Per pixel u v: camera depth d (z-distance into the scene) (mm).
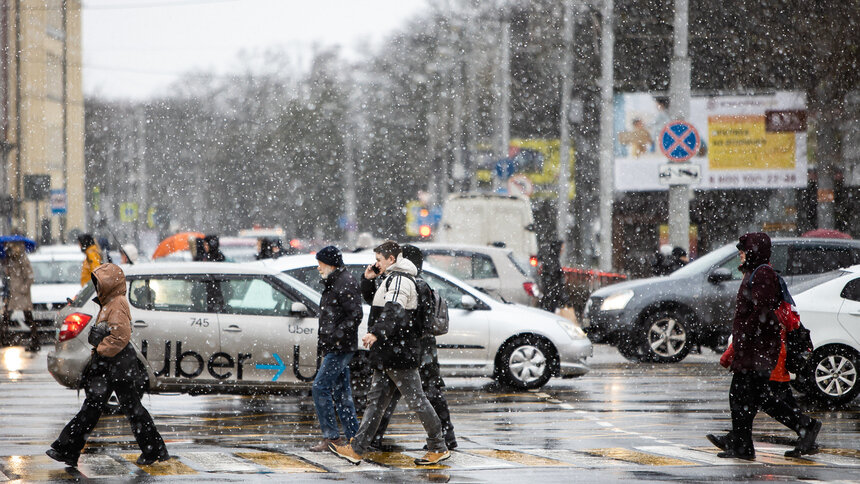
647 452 25969
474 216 86438
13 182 134500
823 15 80250
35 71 144875
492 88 151000
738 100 95938
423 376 25922
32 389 38812
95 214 175125
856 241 46094
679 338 47375
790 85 95188
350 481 22219
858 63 78812
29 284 53500
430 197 163750
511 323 38188
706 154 96312
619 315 47375
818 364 34625
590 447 26828
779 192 99625
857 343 34562
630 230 105812
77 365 32719
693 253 102188
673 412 33250
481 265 52000
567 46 107312
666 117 98688
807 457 25297
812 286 35438
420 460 24219
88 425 23703
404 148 186750
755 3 96312
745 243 24766
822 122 83250
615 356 51250
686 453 25812
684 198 64188
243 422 31438
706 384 40250
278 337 33250
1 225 111750
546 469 23641
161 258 71875
